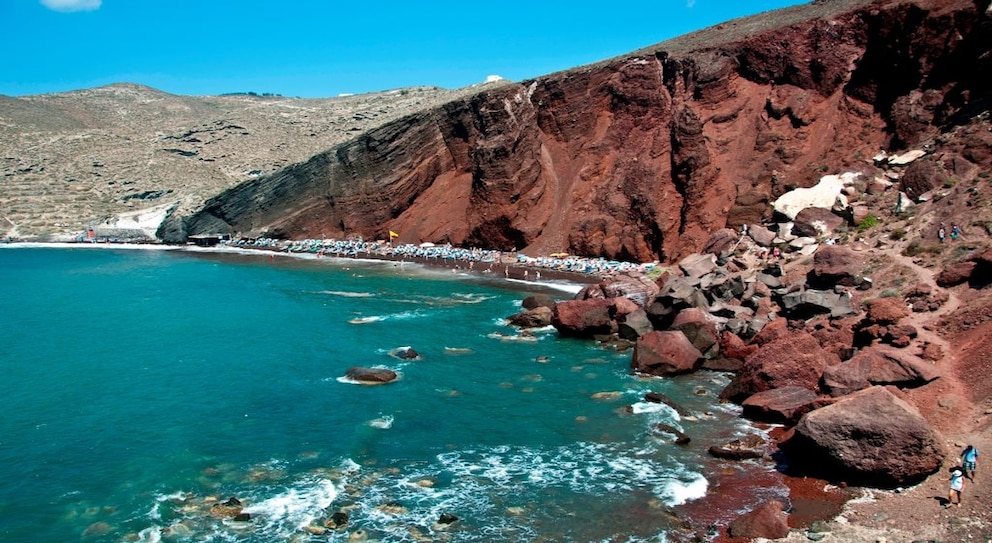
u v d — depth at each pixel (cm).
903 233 4594
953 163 4944
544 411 3359
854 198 5519
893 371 3003
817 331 3806
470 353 4369
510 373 3962
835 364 3272
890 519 2205
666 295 4531
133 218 12875
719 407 3384
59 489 2548
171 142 16512
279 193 10662
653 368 3906
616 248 7356
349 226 9825
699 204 6838
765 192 6444
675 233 7012
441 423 3212
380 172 9581
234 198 11100
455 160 9288
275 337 4806
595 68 8325
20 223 12675
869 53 6419
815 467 2630
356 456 2844
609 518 2338
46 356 4347
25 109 18212
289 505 2425
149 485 2570
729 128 7112
